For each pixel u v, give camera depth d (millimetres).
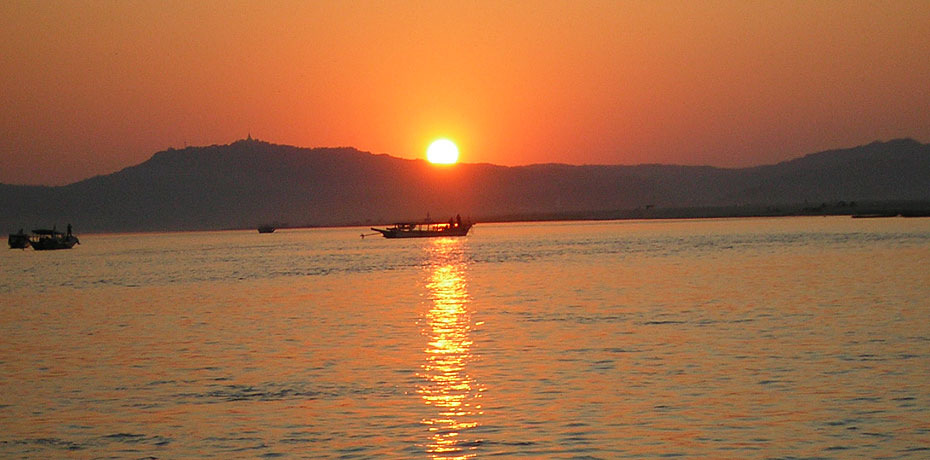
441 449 24141
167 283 85438
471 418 27000
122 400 30391
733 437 24547
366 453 23922
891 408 26969
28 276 102562
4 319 55625
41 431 26672
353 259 122938
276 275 93125
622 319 47500
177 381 33344
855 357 34656
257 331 46531
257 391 31250
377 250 152250
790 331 41531
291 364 36219
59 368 36656
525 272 87250
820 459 22688
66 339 45375
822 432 24781
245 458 23766
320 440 25156
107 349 41531
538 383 31406
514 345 39656
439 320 49406
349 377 33250
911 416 26078
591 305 54844
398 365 35438
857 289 60312
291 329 47000
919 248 106688
